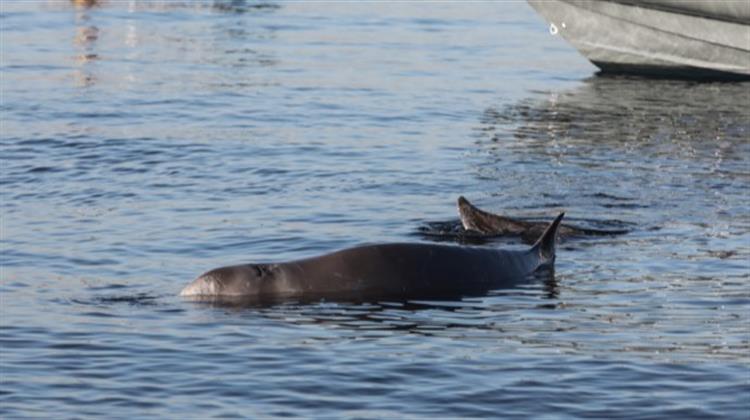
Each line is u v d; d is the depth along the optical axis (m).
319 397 35.53
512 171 68.56
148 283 46.91
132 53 112.56
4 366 37.75
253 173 67.19
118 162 69.50
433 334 41.12
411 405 35.00
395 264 46.78
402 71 106.00
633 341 40.47
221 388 36.16
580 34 106.25
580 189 63.94
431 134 79.94
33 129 78.19
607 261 50.41
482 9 146.62
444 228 55.59
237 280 45.31
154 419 34.00
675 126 84.00
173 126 80.38
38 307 43.69
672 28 102.88
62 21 132.12
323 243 52.88
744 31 101.19
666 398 35.53
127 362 38.22
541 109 90.38
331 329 41.53
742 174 67.88
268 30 128.62
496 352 39.28
